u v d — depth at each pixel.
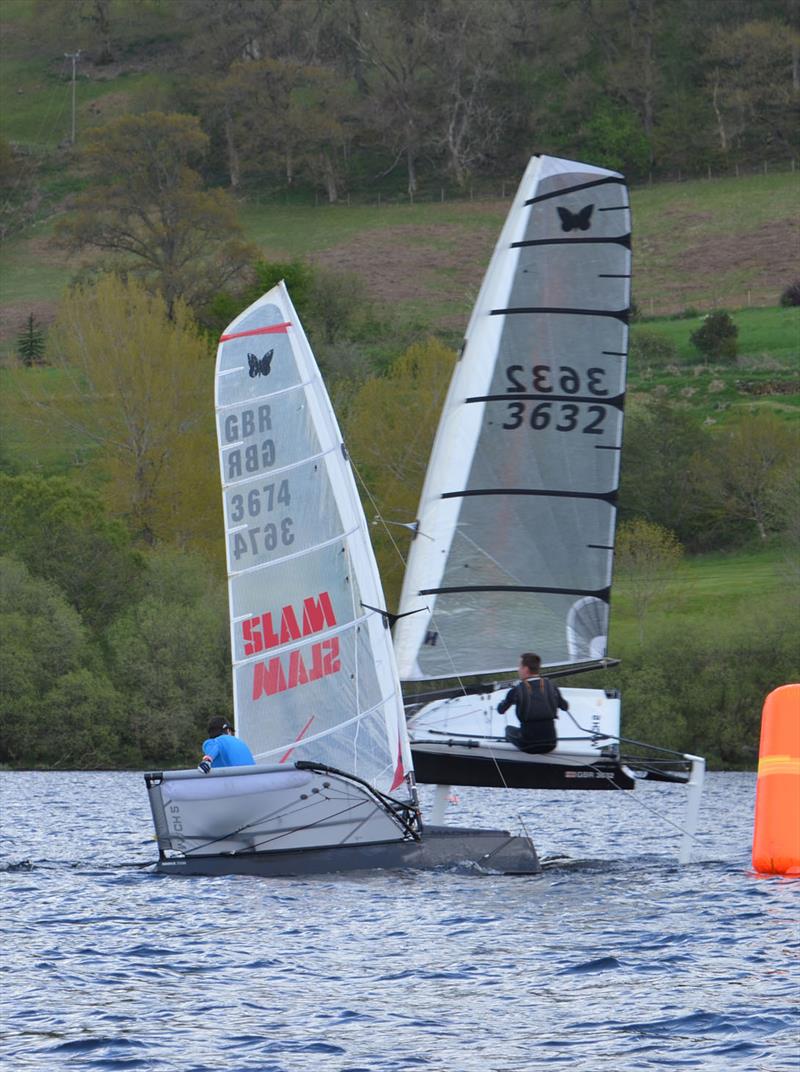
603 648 78.69
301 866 71.50
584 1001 47.75
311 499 75.12
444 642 78.75
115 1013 46.44
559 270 79.56
